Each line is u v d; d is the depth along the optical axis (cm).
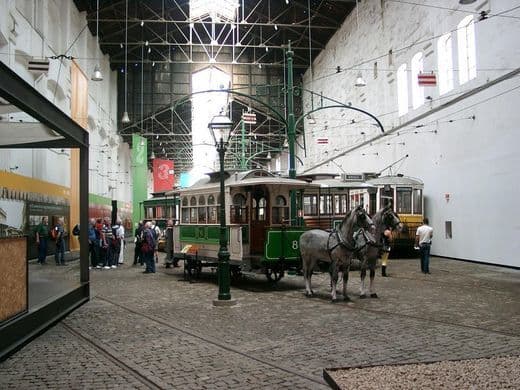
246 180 1572
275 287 1534
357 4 3641
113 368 673
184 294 1404
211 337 852
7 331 744
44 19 2584
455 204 2383
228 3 3641
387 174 3170
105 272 2039
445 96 2464
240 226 1512
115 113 4791
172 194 2012
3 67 688
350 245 1216
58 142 1274
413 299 1239
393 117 3095
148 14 4009
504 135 1994
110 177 4697
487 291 1362
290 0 3891
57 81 2752
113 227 2309
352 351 746
